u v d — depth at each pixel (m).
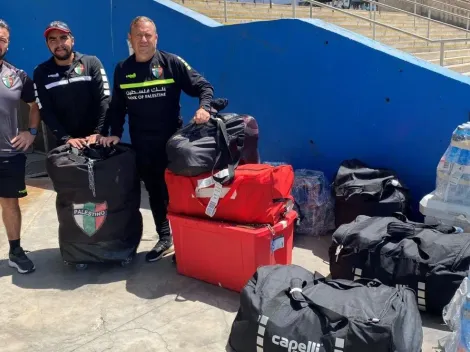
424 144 4.56
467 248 3.21
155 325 3.25
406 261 3.28
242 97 5.62
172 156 3.52
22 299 3.61
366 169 4.45
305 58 5.05
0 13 7.29
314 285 2.93
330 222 4.77
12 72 3.83
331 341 2.54
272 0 11.02
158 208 4.28
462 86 4.25
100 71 4.11
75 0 6.62
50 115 3.98
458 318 2.67
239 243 3.46
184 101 6.20
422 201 4.03
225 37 5.55
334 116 5.01
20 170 3.87
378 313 2.60
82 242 3.85
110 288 3.74
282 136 5.43
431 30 10.86
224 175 3.38
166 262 4.15
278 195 3.49
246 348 2.79
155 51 3.85
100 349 3.01
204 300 3.54
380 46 4.79
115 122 4.04
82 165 3.68
